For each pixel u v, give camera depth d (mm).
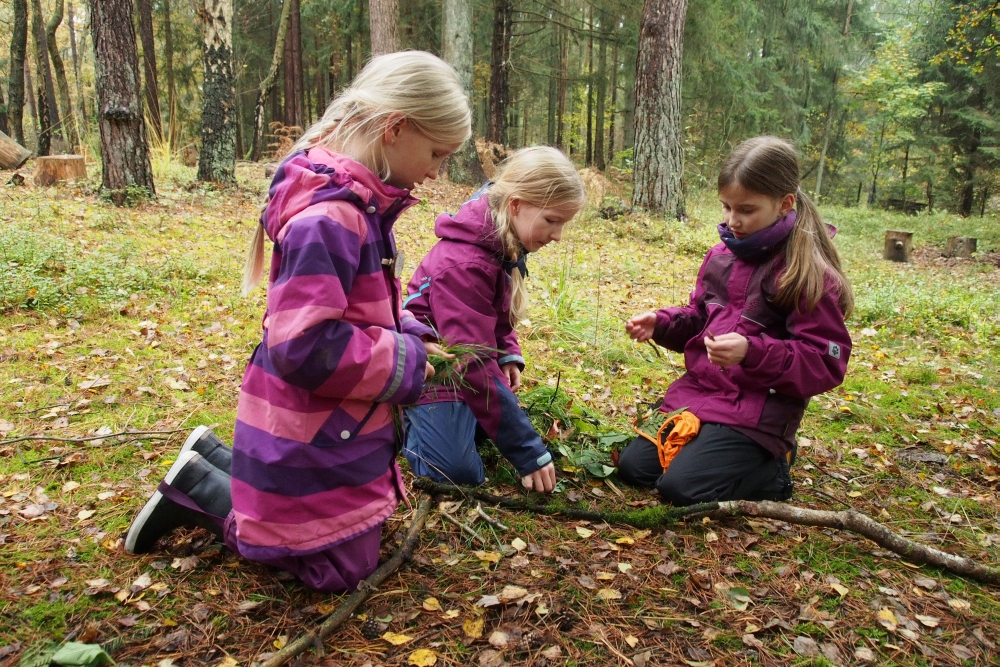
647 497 2711
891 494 2879
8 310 4500
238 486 1864
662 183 11086
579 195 2510
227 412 3283
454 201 12844
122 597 1946
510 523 2455
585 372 4262
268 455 1801
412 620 1914
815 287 2467
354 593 1966
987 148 23734
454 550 2270
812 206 2600
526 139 34500
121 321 4527
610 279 7254
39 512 2371
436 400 2607
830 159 28812
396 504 2041
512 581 2111
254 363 1895
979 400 4148
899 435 3539
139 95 8727
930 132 25797
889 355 5152
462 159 16453
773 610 2031
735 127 22578
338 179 1734
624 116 27219
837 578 2205
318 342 1658
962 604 2078
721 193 2553
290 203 1739
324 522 1865
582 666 1777
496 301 2646
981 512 2742
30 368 3646
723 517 2520
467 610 1965
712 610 2016
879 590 2146
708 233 10266
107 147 8648
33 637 1786
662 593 2090
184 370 3760
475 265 2506
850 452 3289
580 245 9188
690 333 2955
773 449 2586
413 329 2322
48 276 4969
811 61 24141
